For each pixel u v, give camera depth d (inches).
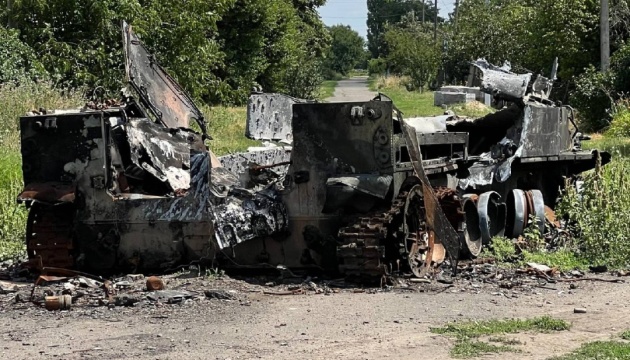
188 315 354.6
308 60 2207.2
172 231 427.5
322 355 292.7
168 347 305.0
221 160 503.5
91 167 428.5
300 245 426.6
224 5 1216.8
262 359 288.4
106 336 322.3
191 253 430.6
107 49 1109.7
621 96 1423.5
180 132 479.5
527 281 432.1
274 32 2016.5
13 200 560.1
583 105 1508.4
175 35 1146.0
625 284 428.5
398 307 367.2
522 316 353.1
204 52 1168.2
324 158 418.0
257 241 430.3
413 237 438.9
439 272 448.5
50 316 356.8
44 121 429.4
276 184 438.6
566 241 535.8
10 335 325.4
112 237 431.5
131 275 424.8
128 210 427.8
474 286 417.1
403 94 2365.9
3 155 721.0
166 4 1159.6
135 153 442.0
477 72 614.2
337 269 427.5
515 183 589.6
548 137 605.3
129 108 463.5
